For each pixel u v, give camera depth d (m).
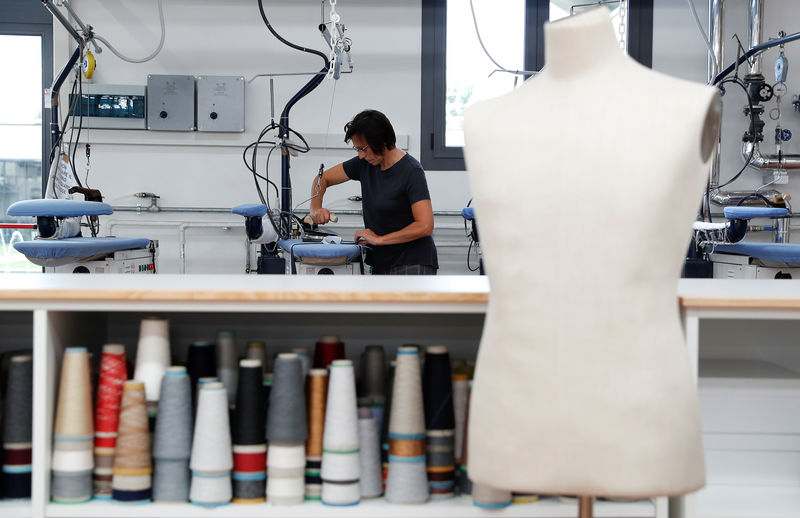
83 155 4.87
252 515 1.44
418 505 1.47
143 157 4.91
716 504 1.57
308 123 4.95
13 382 1.48
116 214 4.89
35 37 4.99
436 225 4.98
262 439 1.49
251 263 4.93
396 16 4.93
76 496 1.44
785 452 1.69
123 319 1.87
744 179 4.96
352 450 1.46
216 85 4.82
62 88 4.81
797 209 4.95
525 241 1.09
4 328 1.88
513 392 1.10
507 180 1.10
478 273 5.00
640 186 1.03
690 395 1.08
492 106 1.17
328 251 2.96
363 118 3.04
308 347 1.88
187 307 1.42
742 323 1.91
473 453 1.15
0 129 5.01
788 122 4.95
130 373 1.67
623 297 1.05
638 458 1.05
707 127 1.08
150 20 4.88
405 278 1.89
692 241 3.79
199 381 1.52
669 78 1.08
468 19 4.98
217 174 4.94
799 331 1.91
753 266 3.48
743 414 1.68
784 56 4.70
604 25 1.11
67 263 2.94
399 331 1.89
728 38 4.91
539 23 4.97
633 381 1.05
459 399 1.54
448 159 4.99
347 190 4.93
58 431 1.45
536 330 1.08
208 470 1.42
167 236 4.95
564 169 1.07
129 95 4.79
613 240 1.05
